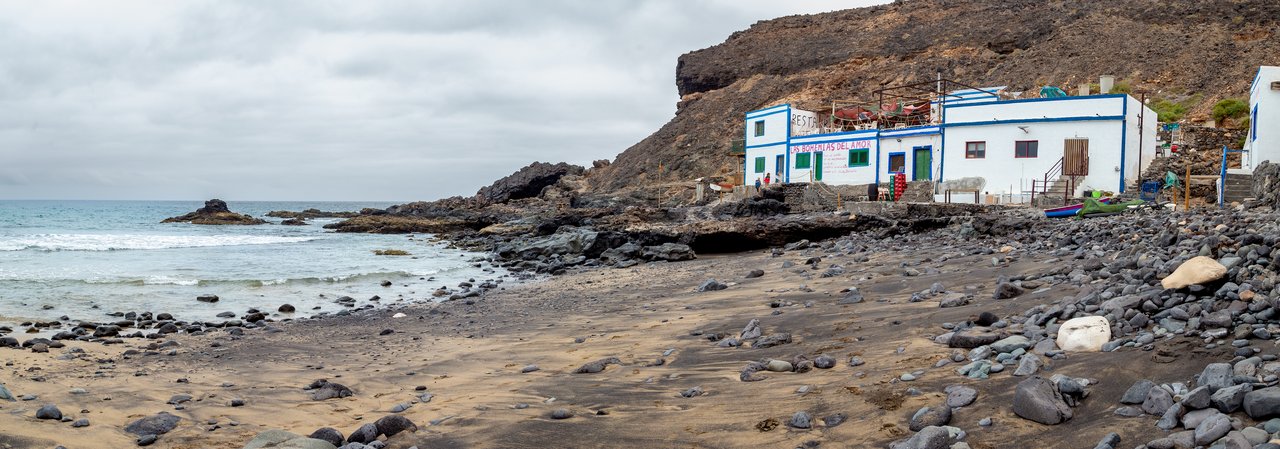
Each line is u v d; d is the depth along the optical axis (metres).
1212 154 35.72
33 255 36.53
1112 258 14.19
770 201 46.72
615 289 21.62
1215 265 8.64
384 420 7.51
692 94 110.06
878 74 96.81
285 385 10.13
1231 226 14.75
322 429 7.33
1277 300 7.35
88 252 39.12
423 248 46.44
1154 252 12.23
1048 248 18.80
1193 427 5.37
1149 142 38.62
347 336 14.77
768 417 7.16
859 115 51.59
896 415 6.70
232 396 9.38
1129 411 5.90
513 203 89.44
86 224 76.69
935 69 94.31
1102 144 36.00
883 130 44.50
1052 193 36.31
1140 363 6.79
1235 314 7.54
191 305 19.86
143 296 21.25
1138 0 89.62
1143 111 37.12
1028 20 95.81
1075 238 18.83
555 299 20.08
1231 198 25.97
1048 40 90.19
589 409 8.11
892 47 101.12
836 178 47.41
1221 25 79.81
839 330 11.04
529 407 8.36
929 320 10.70
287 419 8.34
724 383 8.69
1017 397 6.27
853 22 110.62
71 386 9.74
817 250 28.94
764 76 104.50
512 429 7.45
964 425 6.23
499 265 33.28
